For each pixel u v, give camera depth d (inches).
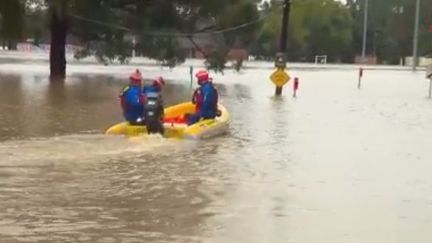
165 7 1722.4
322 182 494.6
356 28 5216.5
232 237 342.6
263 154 617.3
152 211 392.5
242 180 491.2
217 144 668.1
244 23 1811.0
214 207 406.0
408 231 364.5
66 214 379.9
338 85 1833.2
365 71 3026.6
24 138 657.6
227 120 772.6
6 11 1459.2
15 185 450.0
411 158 623.5
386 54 5206.7
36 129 726.5
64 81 1531.7
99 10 1667.1
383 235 355.3
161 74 2009.1
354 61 4990.2
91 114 884.0
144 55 1841.8
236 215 388.5
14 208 389.7
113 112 912.9
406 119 992.2
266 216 388.2
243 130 788.6
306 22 4776.1
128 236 339.9
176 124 756.0
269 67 2864.2
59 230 347.3
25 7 1549.0
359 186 485.1
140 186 459.5
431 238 351.3
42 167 514.3
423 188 482.9
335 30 4849.9
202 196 434.9
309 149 660.1
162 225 362.3
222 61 1891.0
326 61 4822.8
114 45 1809.8
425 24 4995.1
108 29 1738.4
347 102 1270.9
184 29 1802.4
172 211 393.7
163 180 481.7
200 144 661.9
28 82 1454.2
